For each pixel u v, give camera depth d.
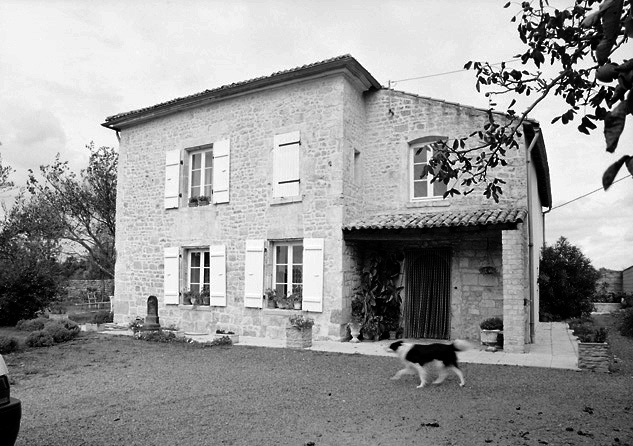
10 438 3.36
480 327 9.30
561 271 17.14
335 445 4.12
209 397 5.89
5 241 17.39
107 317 16.05
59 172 19.39
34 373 7.64
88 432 4.59
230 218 12.02
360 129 11.31
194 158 13.27
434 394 5.89
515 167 9.88
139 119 13.88
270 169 11.47
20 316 15.61
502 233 8.84
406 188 10.93
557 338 10.85
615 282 28.36
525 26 3.60
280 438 4.32
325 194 10.58
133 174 14.12
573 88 3.46
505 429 4.46
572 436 4.25
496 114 9.97
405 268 10.81
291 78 11.04
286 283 11.37
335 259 10.34
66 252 19.67
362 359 8.38
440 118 10.63
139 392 6.22
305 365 7.90
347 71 10.48
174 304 12.73
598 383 6.40
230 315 11.84
